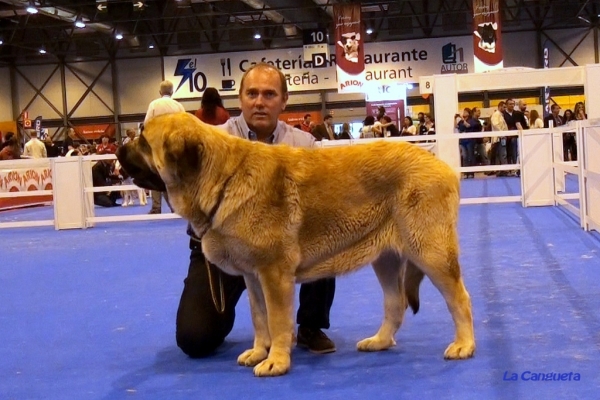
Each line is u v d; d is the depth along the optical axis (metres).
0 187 20.06
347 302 6.25
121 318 6.08
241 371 4.38
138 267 8.94
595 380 3.78
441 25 33.50
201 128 4.07
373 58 33.22
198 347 4.66
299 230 4.15
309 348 4.75
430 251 4.17
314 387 3.96
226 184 4.02
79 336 5.51
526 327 4.99
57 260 10.04
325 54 32.16
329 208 4.18
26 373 4.55
